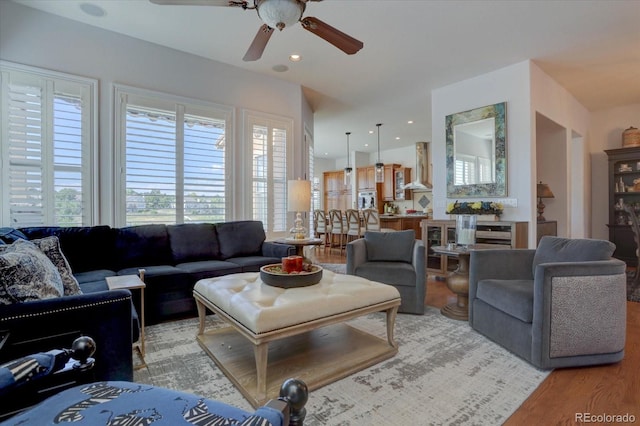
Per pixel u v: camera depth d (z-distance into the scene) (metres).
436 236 4.67
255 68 4.32
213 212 4.09
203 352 2.31
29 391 1.16
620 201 5.92
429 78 4.62
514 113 4.18
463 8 2.99
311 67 4.27
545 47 3.73
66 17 3.17
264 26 2.32
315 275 2.27
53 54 3.12
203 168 4.02
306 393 0.90
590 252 2.26
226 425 0.85
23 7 2.99
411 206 9.52
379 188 9.88
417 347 2.40
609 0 2.87
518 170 4.15
